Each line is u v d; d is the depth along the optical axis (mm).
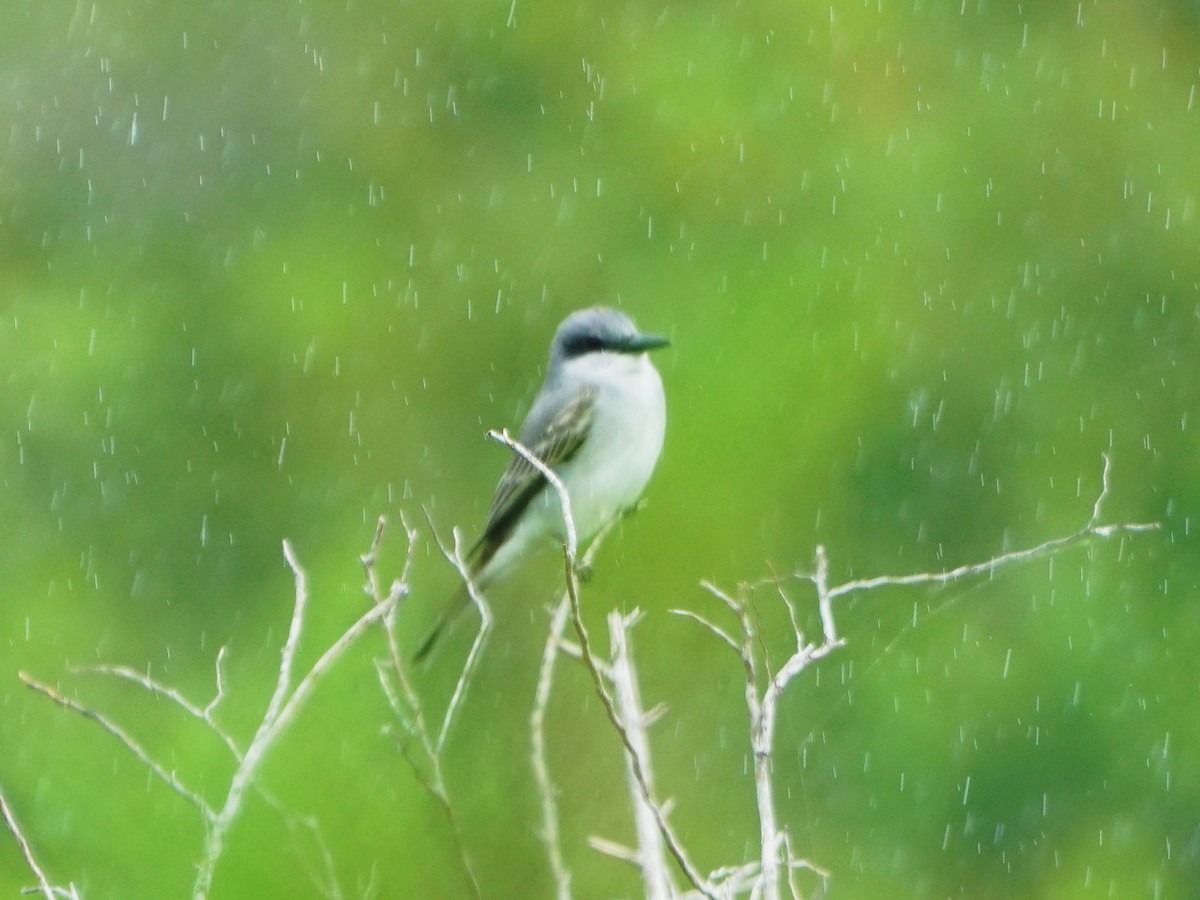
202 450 16031
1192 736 12922
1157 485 14773
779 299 14719
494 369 16188
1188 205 16594
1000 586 13633
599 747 10648
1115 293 16141
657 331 14586
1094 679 13133
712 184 16641
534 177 17250
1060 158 16875
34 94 19250
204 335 16734
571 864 9578
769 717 5168
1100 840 12438
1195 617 13703
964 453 14562
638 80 17438
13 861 8914
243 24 19391
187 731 8828
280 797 8547
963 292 15852
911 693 12703
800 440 13641
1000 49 17578
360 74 18578
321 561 13758
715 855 10945
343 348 16344
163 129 18922
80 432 16188
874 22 17484
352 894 8312
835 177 16516
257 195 18281
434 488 15516
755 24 17562
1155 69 17391
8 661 13969
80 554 15422
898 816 12195
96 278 17781
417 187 17703
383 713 9023
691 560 12688
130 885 8680
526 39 18016
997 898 12148
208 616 14945
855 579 13422
